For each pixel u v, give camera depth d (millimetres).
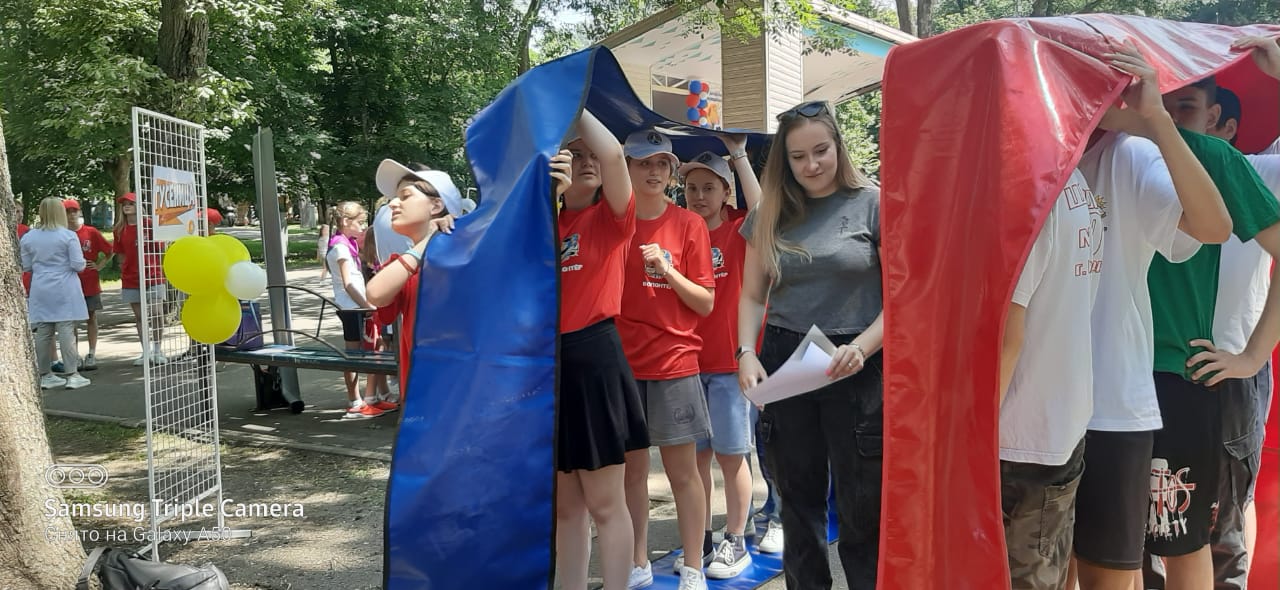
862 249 2377
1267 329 2041
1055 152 1590
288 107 15180
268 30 11320
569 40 16500
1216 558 2297
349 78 16828
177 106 8734
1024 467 1881
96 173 15273
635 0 10781
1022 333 1796
